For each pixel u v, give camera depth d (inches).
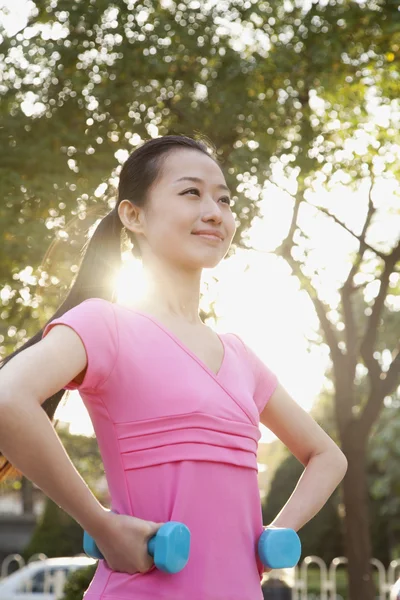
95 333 60.6
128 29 310.7
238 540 61.9
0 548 882.8
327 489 71.7
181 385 62.0
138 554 57.1
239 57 321.4
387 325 649.6
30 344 65.7
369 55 335.6
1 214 290.7
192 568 59.1
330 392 571.8
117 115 315.3
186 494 59.9
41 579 410.6
